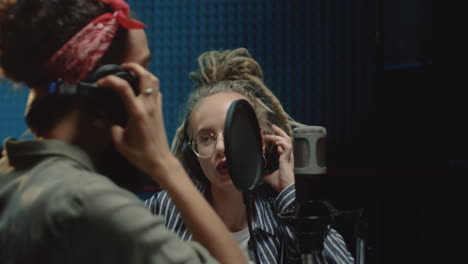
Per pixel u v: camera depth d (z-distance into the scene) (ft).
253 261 4.45
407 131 12.25
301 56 13.35
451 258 11.18
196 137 4.31
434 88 11.98
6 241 2.19
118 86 2.43
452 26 11.55
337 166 13.14
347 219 3.25
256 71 5.04
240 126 3.01
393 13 11.87
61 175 2.22
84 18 2.43
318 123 13.34
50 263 2.09
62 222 2.07
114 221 2.08
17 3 2.43
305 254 3.13
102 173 2.61
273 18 13.37
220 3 13.43
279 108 4.93
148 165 2.54
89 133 2.48
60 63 2.37
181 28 13.52
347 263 4.52
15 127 12.98
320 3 13.23
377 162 6.27
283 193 4.38
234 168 2.94
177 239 2.19
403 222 11.21
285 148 4.50
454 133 11.93
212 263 2.23
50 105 2.41
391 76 12.27
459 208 11.32
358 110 13.19
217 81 4.96
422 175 11.43
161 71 13.55
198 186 4.67
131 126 2.52
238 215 4.54
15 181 2.32
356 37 13.15
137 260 2.08
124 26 2.54
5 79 2.53
